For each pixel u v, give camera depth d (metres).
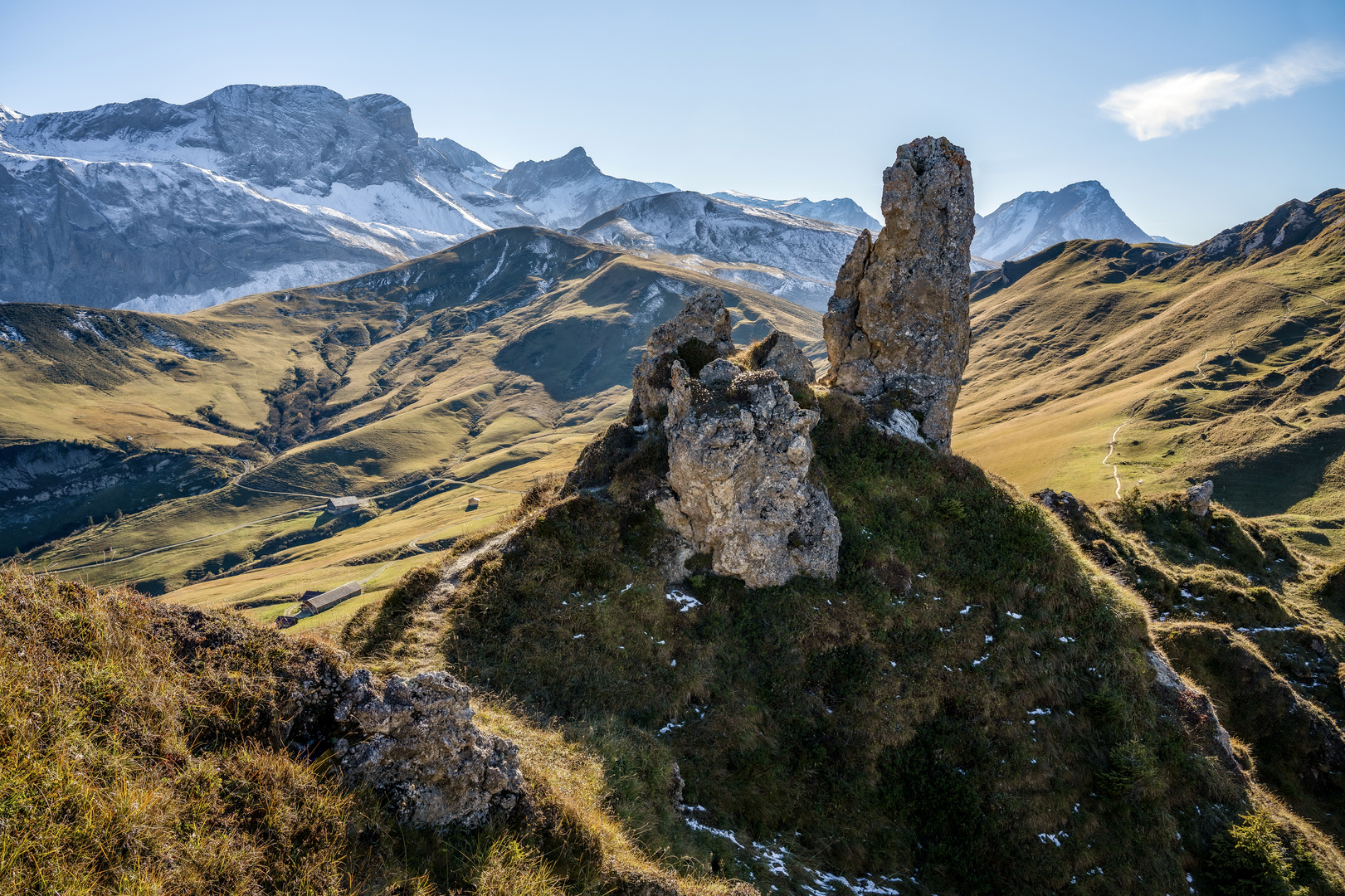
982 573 27.50
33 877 7.32
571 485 30.55
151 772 9.01
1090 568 29.53
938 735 22.97
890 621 25.36
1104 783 22.97
